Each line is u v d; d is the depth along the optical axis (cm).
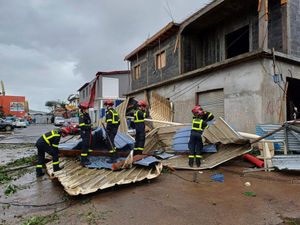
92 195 510
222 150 786
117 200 477
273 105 948
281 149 792
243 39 1437
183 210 421
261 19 966
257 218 385
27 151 1315
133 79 2158
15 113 4841
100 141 823
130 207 439
